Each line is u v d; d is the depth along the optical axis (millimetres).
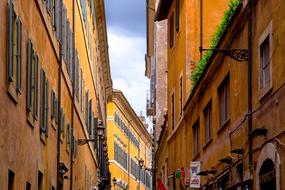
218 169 21719
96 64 53125
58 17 25750
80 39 36594
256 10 16234
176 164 33125
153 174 57906
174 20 33812
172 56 34688
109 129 81188
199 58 29375
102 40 60875
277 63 14406
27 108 18406
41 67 21250
